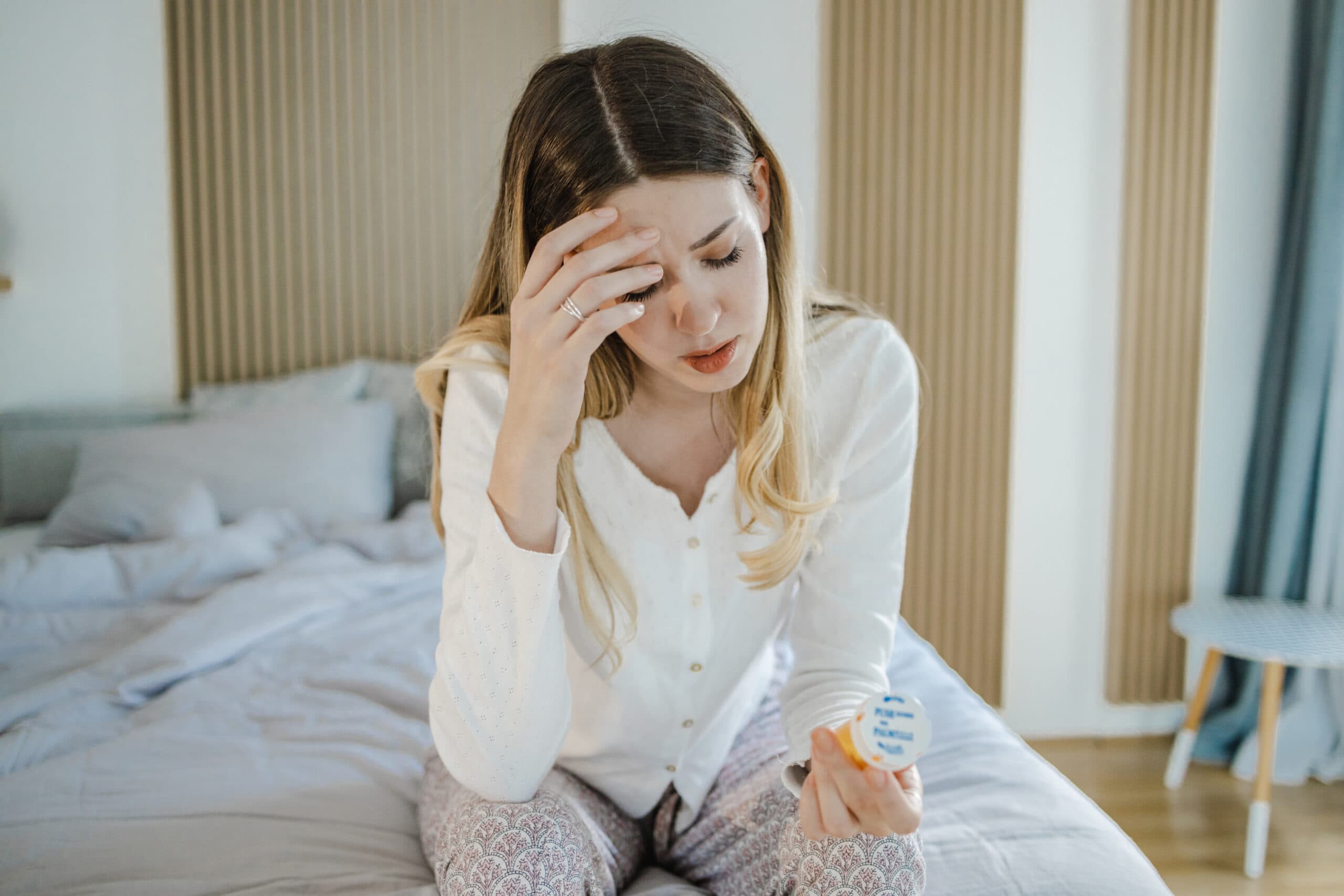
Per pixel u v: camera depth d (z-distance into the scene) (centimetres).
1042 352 280
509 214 90
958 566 284
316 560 195
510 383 80
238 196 276
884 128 274
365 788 119
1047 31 272
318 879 99
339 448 251
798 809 88
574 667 101
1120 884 97
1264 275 276
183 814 111
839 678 97
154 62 272
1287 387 266
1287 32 273
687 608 98
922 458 281
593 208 79
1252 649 220
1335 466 254
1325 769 253
